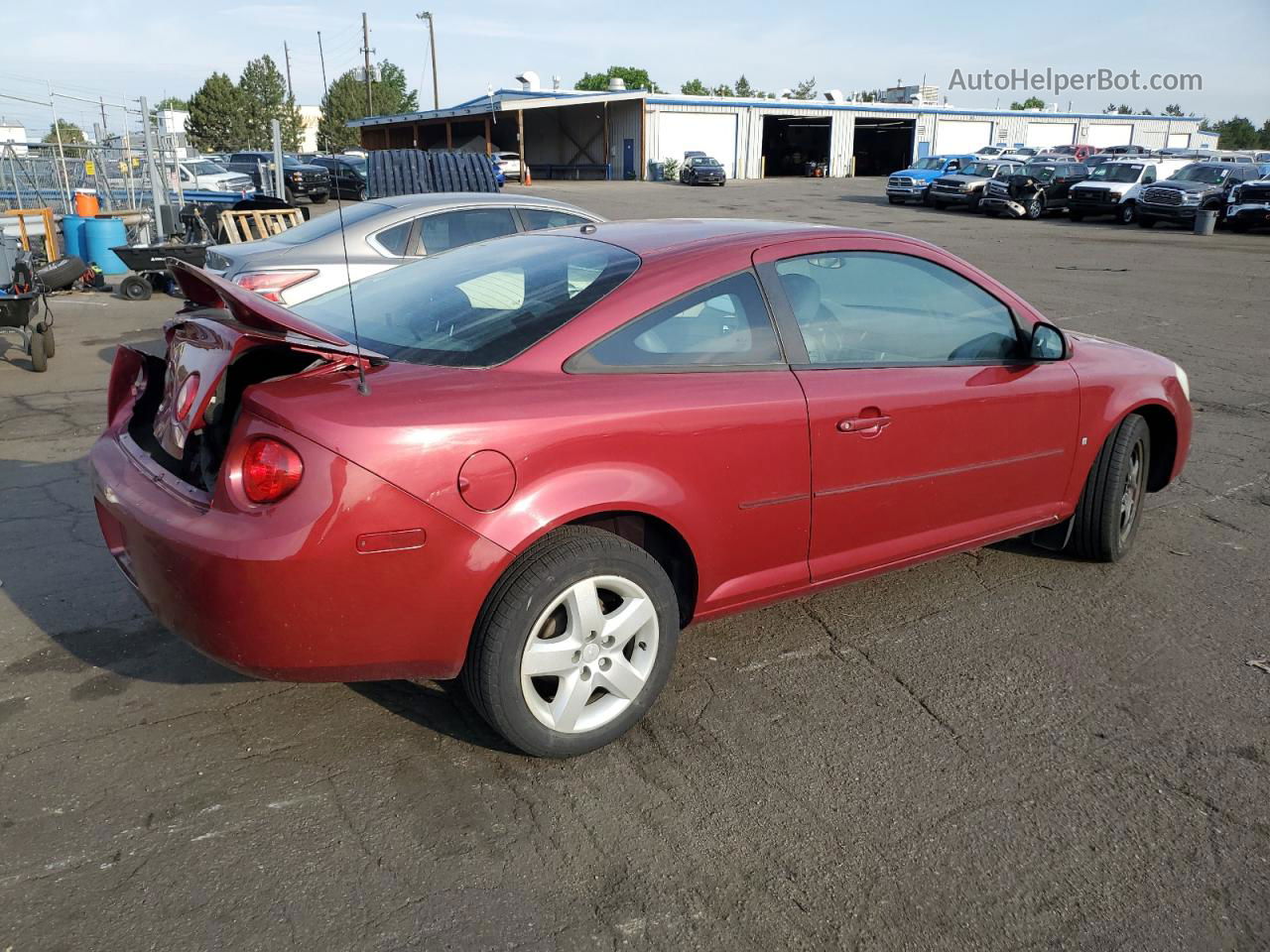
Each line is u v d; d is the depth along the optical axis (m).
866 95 64.00
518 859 2.56
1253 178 27.45
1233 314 12.59
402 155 12.60
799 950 2.30
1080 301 13.49
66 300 12.97
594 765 2.96
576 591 2.83
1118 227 27.94
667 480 2.97
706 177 44.25
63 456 6.01
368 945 2.26
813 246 3.49
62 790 2.77
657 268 3.17
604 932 2.33
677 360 3.09
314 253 7.54
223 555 2.50
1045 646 3.80
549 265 3.39
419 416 2.59
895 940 2.33
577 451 2.79
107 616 3.83
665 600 3.03
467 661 2.81
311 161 33.28
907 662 3.65
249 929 2.29
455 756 2.99
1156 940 2.35
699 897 2.45
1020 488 4.04
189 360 2.95
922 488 3.66
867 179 53.41
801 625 3.93
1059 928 2.38
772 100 52.03
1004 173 31.47
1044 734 3.20
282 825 2.65
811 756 3.05
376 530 2.54
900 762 3.03
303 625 2.55
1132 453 4.47
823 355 3.42
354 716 3.18
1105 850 2.66
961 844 2.67
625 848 2.61
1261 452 6.62
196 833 2.61
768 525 3.27
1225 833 2.74
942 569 4.53
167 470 2.94
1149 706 3.38
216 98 63.78
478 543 2.67
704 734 3.15
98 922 2.30
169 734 3.06
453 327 3.09
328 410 2.55
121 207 19.67
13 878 2.43
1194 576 4.50
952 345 3.80
